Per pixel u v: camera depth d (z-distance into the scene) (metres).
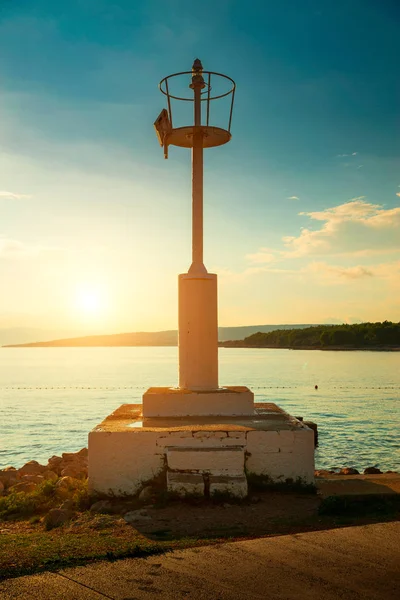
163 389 13.29
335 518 8.82
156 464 10.37
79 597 5.85
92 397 55.56
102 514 9.33
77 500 10.22
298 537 7.75
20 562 6.90
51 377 87.31
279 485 10.43
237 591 6.01
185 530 8.25
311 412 41.53
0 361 166.88
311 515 9.02
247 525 8.47
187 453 10.14
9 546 7.64
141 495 10.06
